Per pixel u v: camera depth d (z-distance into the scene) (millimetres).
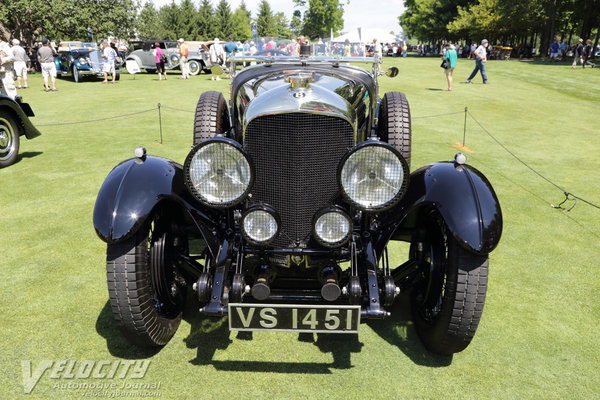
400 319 3162
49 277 3600
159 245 2820
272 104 2449
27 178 6023
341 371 2607
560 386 2502
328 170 2496
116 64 19281
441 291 2793
